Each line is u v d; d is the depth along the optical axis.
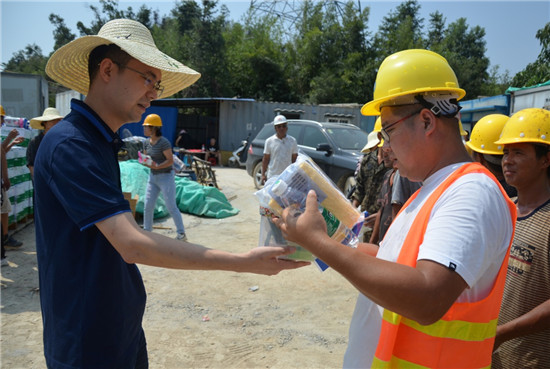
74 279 1.46
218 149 17.94
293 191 1.25
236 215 7.87
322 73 29.25
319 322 3.64
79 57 1.75
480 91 35.53
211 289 4.32
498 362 1.77
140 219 7.20
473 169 1.12
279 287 4.39
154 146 5.63
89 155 1.40
